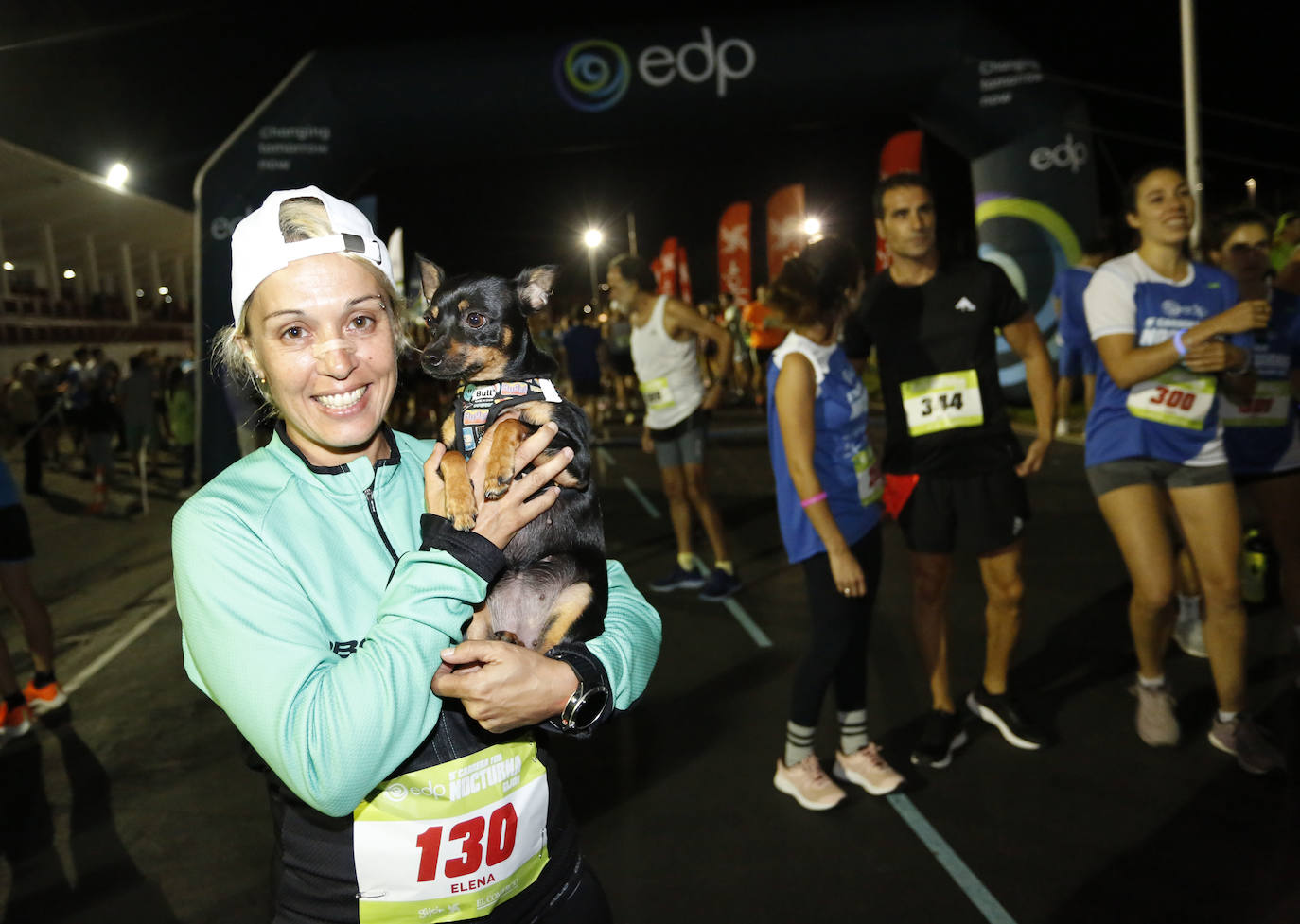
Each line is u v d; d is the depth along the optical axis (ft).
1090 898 9.10
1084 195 32.12
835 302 10.75
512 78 30.35
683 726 13.53
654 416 19.92
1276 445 13.05
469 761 4.30
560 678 4.40
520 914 4.56
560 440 5.40
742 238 64.13
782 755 12.52
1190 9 30.42
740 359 58.34
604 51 30.48
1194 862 9.62
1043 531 23.12
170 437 53.62
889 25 30.68
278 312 4.13
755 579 21.01
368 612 4.30
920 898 9.23
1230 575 11.41
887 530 25.66
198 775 12.85
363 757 3.76
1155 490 11.62
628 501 30.76
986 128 31.83
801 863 9.96
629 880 9.80
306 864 4.23
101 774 13.03
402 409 54.08
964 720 13.35
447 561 4.05
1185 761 11.71
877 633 17.01
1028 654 15.53
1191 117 30.66
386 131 31.14
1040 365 12.33
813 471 10.66
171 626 19.92
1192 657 14.98
